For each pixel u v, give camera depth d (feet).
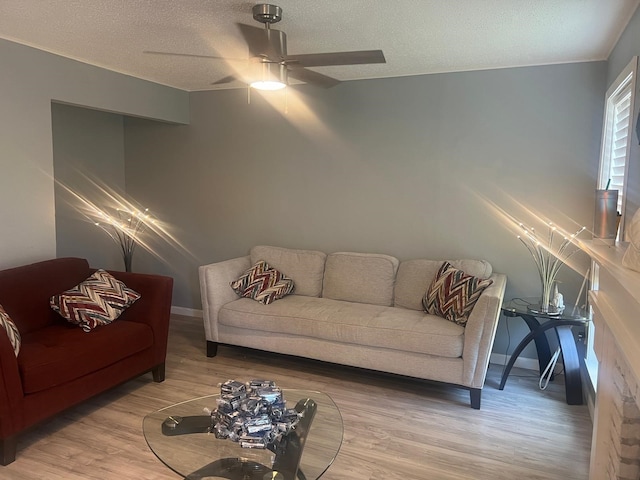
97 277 11.32
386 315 11.61
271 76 8.87
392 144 13.60
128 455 8.51
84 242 16.31
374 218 14.06
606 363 6.66
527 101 12.14
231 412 6.79
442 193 13.20
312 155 14.62
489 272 12.21
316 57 8.54
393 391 11.18
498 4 8.10
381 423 9.68
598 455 6.93
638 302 4.02
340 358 11.44
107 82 13.01
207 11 8.61
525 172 12.34
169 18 9.02
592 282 11.28
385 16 8.70
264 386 7.21
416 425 9.61
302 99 14.53
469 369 10.20
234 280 13.53
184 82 14.71
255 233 15.74
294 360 13.06
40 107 11.44
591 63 11.51
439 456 8.53
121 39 10.42
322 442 6.80
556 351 11.85
